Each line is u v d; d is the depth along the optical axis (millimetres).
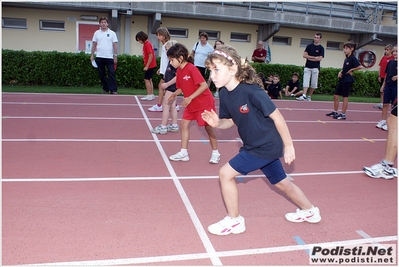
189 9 15367
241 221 3594
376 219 4059
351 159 6359
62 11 15203
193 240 3467
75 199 4215
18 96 10578
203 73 11312
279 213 4094
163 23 16172
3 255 3098
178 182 4879
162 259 3154
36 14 15016
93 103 10109
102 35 11414
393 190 4934
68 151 5965
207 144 6758
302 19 16953
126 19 15695
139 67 13211
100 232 3529
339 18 18594
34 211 3881
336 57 19344
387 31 18641
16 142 6312
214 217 3941
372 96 15766
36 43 15258
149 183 4797
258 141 3244
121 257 3150
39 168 5145
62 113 8711
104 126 7688
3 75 12438
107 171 5156
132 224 3713
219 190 4672
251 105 3162
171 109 7309
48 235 3432
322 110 11039
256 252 3322
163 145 6547
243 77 3168
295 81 13602
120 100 10750
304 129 8430
